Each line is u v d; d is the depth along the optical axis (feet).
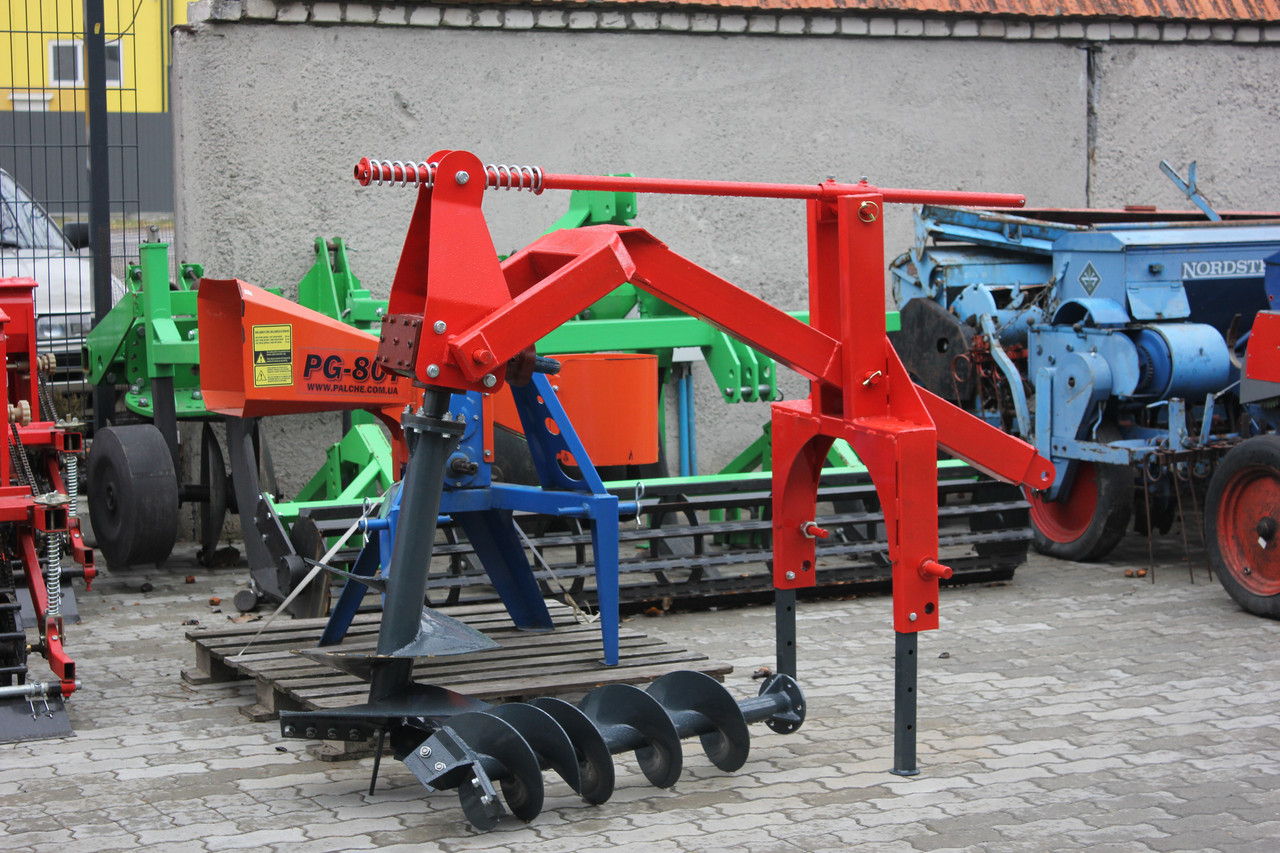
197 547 27.37
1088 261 25.70
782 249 32.40
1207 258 25.54
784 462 15.43
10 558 19.47
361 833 13.12
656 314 26.86
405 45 28.68
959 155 34.09
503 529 18.53
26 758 15.23
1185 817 13.41
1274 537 21.08
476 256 13.29
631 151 30.96
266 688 16.65
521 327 13.30
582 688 16.12
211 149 27.37
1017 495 24.11
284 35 27.68
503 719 13.82
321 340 17.48
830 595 23.53
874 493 23.18
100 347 26.40
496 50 29.48
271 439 28.07
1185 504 29.84
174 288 26.53
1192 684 17.87
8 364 21.11
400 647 13.99
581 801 13.96
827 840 12.86
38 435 19.10
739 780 14.52
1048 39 34.45
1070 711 16.79
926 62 33.47
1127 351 24.13
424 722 14.29
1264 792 14.07
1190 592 23.17
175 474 23.40
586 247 14.06
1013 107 34.50
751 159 32.07
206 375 18.10
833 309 15.03
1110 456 24.07
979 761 15.03
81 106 41.01
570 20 29.89
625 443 22.49
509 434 23.99
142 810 13.69
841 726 16.29
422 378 13.09
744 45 31.68
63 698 16.61
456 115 29.30
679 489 22.54
